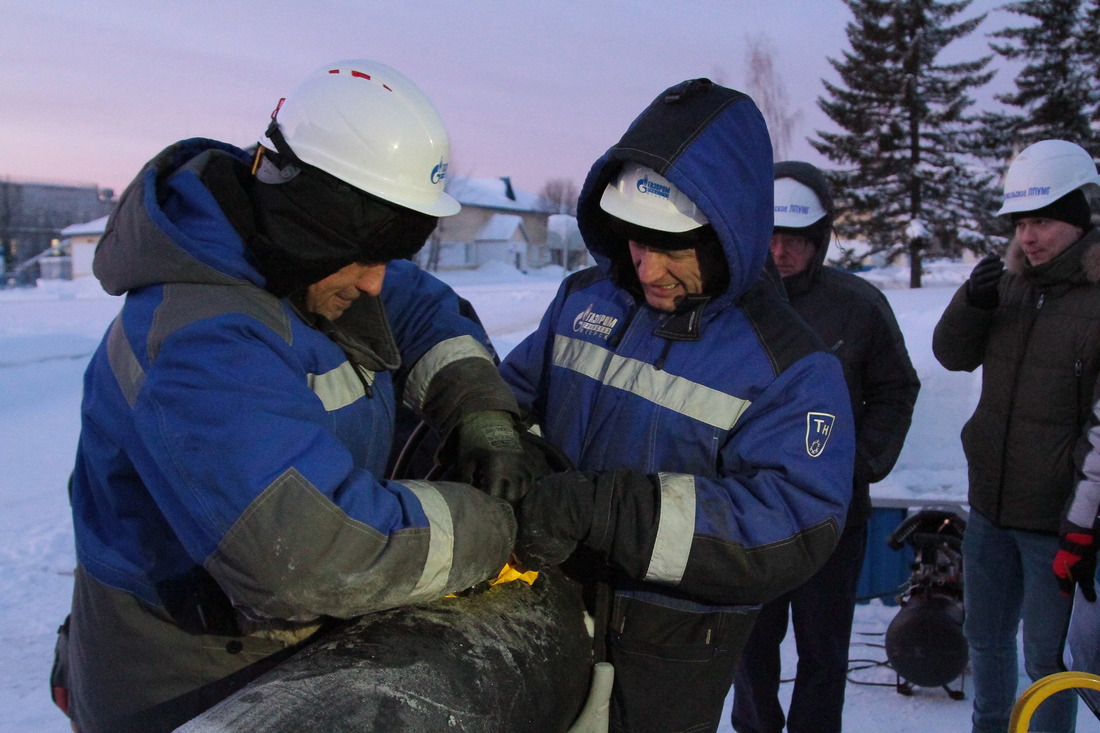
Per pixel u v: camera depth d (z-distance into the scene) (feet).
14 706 10.74
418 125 4.47
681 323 5.56
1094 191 8.77
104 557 4.83
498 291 92.17
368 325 5.32
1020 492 8.96
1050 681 5.07
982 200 102.37
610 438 5.72
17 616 13.16
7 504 18.19
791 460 5.11
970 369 10.19
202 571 4.67
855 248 104.37
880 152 103.86
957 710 10.75
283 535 3.85
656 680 5.43
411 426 6.86
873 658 12.17
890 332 9.81
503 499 4.85
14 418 25.45
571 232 185.78
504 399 5.58
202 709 4.73
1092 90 104.99
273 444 3.93
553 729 4.58
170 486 4.13
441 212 4.58
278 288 4.49
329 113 4.35
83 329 49.96
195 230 4.34
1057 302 8.85
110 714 4.85
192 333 4.07
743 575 4.92
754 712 9.86
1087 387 8.54
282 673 3.89
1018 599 9.46
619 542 4.87
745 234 5.16
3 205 166.91
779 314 5.65
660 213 5.26
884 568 13.83
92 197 183.42
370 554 3.98
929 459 16.85
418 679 3.87
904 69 103.35
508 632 4.49
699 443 5.43
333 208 4.30
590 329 6.16
